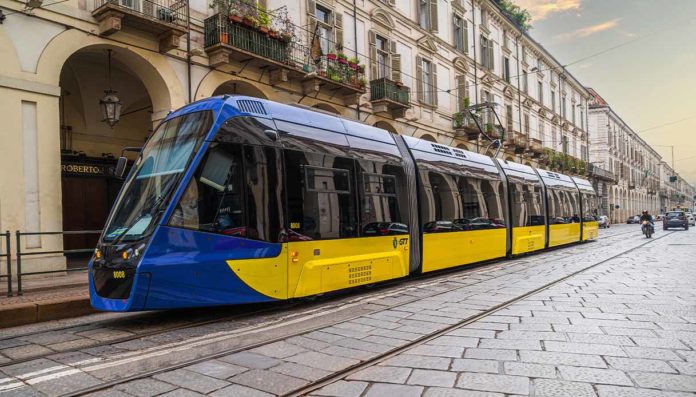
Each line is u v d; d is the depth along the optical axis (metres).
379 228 8.88
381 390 3.79
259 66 13.28
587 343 4.98
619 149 64.25
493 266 12.93
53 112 9.60
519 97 33.19
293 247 7.15
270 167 7.02
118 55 11.08
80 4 10.06
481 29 28.27
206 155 6.38
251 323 6.29
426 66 22.38
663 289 8.30
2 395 3.75
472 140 25.47
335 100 16.17
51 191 9.52
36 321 6.56
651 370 4.11
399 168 9.77
